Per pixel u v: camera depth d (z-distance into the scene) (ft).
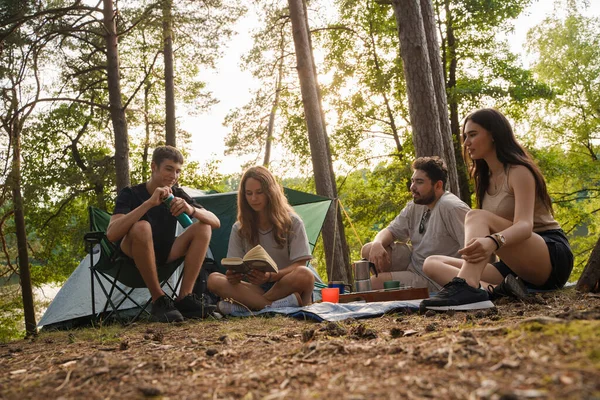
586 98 69.87
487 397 3.57
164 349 7.54
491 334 5.68
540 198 11.73
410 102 25.52
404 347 5.67
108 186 54.54
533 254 11.09
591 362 3.95
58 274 61.11
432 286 14.47
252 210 13.67
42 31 43.16
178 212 12.51
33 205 49.67
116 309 13.21
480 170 11.82
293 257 13.29
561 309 8.77
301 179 65.05
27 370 6.51
